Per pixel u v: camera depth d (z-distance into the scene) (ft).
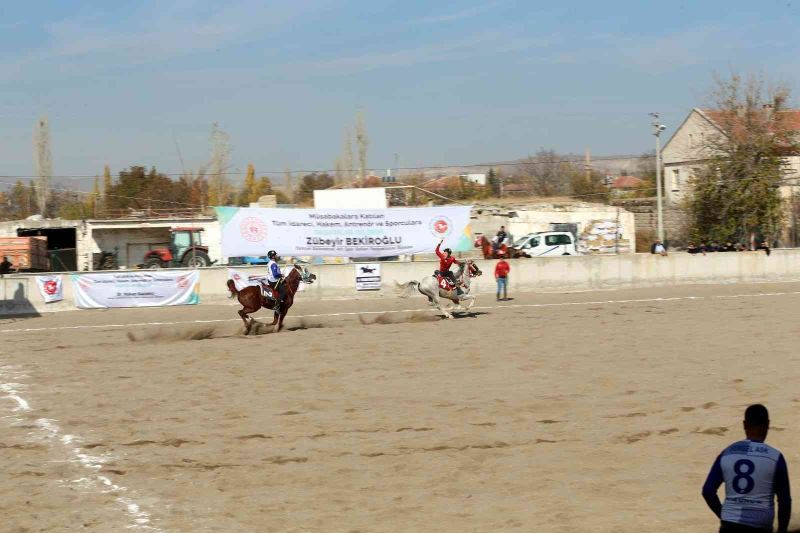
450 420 54.34
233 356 82.23
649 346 81.87
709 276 156.46
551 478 42.42
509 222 199.11
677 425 51.60
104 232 184.03
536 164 386.93
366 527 36.19
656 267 153.28
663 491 40.11
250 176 294.25
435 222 144.97
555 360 75.20
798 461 44.21
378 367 74.08
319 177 320.70
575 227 195.31
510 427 52.26
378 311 120.98
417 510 38.24
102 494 41.55
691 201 207.92
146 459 47.47
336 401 61.00
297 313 121.19
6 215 274.77
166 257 171.53
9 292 129.18
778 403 56.54
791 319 100.17
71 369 77.82
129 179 284.41
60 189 251.39
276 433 52.29
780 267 160.56
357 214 142.10
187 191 286.05
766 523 25.05
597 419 53.57
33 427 55.83
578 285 148.46
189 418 56.85
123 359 82.53
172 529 36.45
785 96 202.28
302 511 38.47
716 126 205.46
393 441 49.78
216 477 43.93
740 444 25.94
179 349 87.81
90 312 129.18
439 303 108.06
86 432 54.03
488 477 42.88
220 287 135.33
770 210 198.08
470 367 72.90
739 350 78.28
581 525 35.63
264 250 138.21
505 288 133.49
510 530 35.32
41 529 36.68
